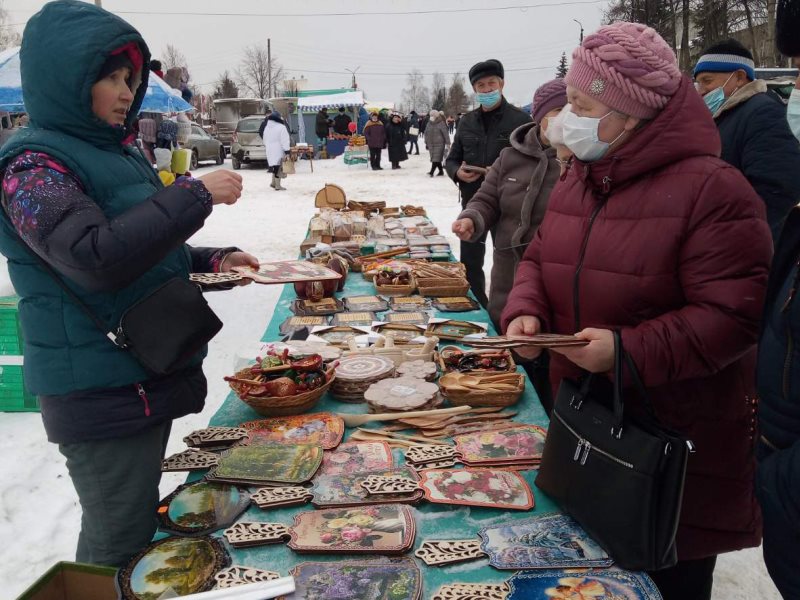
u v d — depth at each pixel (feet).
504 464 5.42
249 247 25.77
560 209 5.41
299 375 6.61
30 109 4.74
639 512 3.95
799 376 3.64
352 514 4.66
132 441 5.07
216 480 5.11
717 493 4.95
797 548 3.68
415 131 72.23
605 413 4.31
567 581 3.97
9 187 4.42
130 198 4.90
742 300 4.29
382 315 9.96
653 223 4.58
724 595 7.47
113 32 4.60
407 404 6.27
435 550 4.27
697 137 4.50
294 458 5.41
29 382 4.92
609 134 4.63
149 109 19.01
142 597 3.89
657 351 4.32
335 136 70.38
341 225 15.33
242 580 4.01
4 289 16.15
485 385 6.59
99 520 5.14
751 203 4.39
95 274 4.25
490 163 13.35
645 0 67.31
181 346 4.90
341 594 3.86
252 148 58.44
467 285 10.79
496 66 12.67
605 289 4.85
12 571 7.82
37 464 10.07
